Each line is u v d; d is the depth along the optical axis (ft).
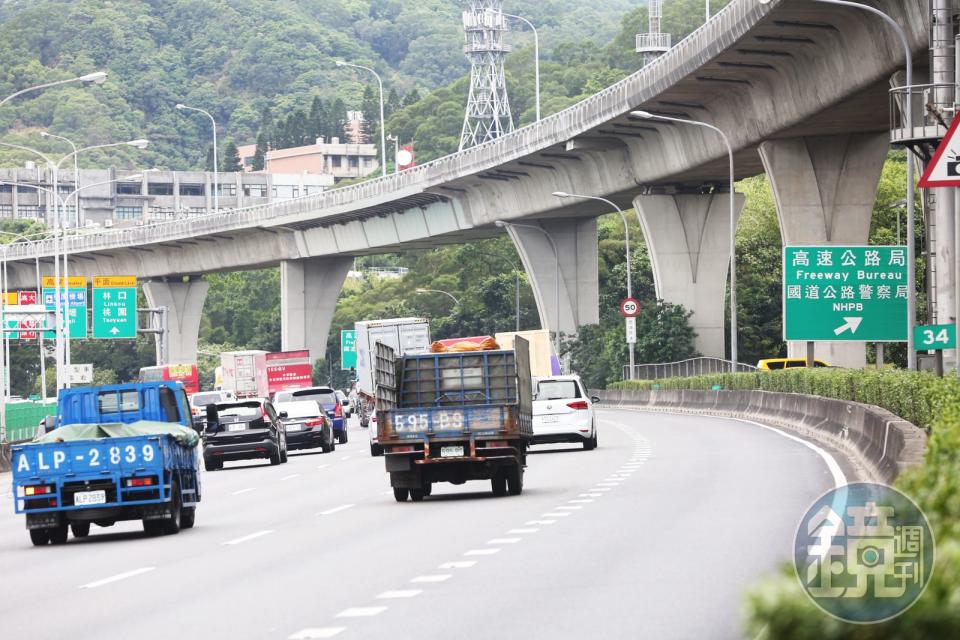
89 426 193.47
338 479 277.23
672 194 632.38
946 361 321.93
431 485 240.32
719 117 520.83
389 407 216.54
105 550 164.96
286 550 150.71
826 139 490.90
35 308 639.35
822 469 225.15
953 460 77.15
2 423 442.91
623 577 114.83
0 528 212.64
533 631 90.79
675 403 549.13
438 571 124.36
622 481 221.46
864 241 492.13
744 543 134.21
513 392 221.87
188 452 194.49
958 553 42.06
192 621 101.65
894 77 374.22
